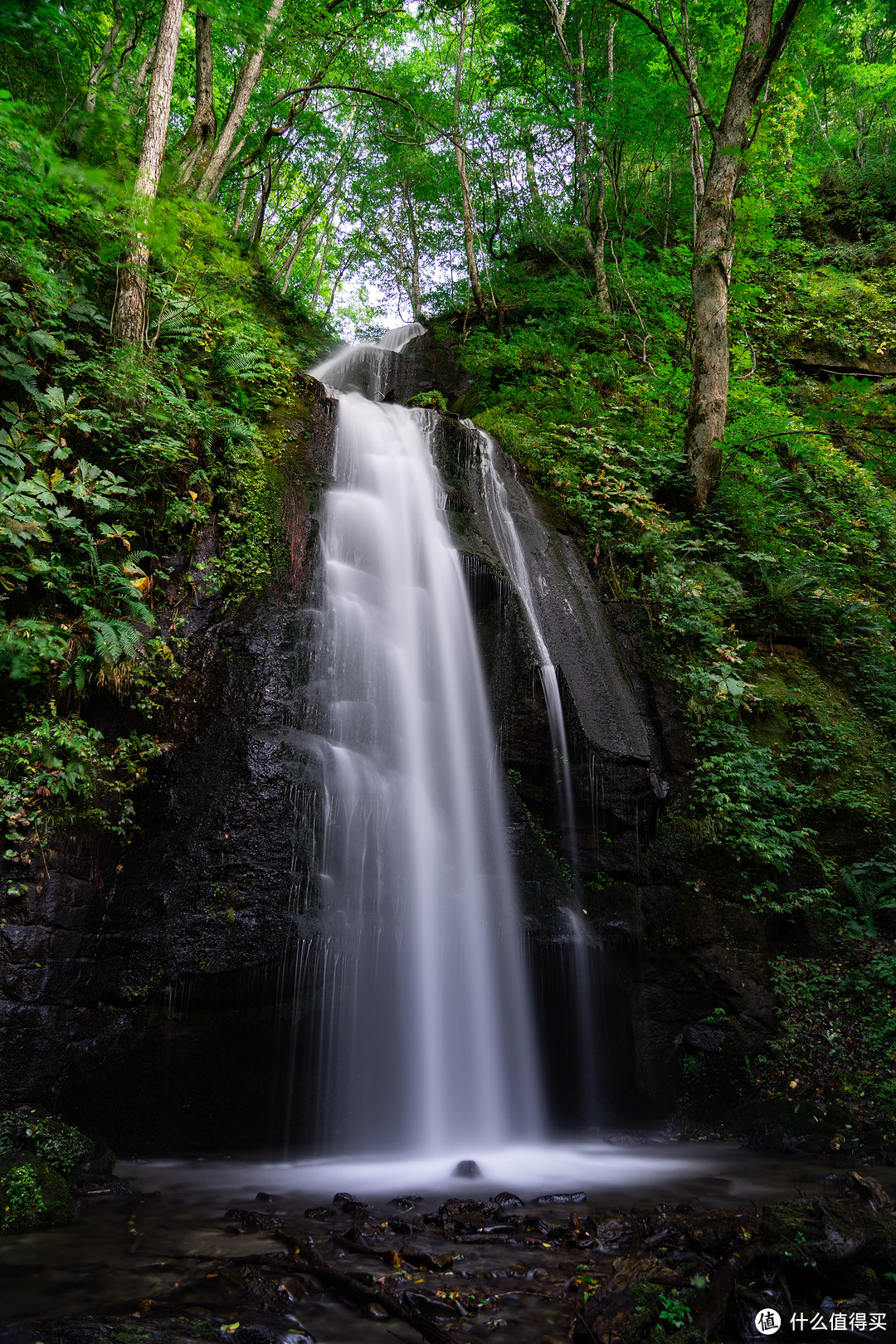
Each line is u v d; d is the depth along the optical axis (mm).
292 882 6203
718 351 12477
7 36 6750
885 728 10938
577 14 18453
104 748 6375
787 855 8539
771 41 12281
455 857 7207
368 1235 4020
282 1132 5867
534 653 8570
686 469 12336
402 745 7652
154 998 5660
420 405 14008
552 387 13992
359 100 20406
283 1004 5922
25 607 6445
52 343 7078
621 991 7367
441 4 19031
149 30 14617
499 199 23578
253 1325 3027
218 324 10094
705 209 12797
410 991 6434
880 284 20344
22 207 6535
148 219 7820
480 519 9711
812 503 14391
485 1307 3232
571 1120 6961
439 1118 6312
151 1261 3654
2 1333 2828
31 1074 5184
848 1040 7539
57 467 7051
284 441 9094
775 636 11562
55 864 5660
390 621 8234
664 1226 3957
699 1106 7156
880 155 25016
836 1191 5004
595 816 8117
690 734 9281
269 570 7793
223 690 7043
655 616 10164
